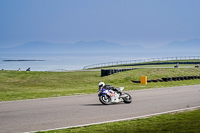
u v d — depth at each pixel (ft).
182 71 140.97
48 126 31.37
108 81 112.68
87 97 57.98
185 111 39.60
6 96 63.36
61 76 131.03
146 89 74.18
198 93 62.80
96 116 36.94
